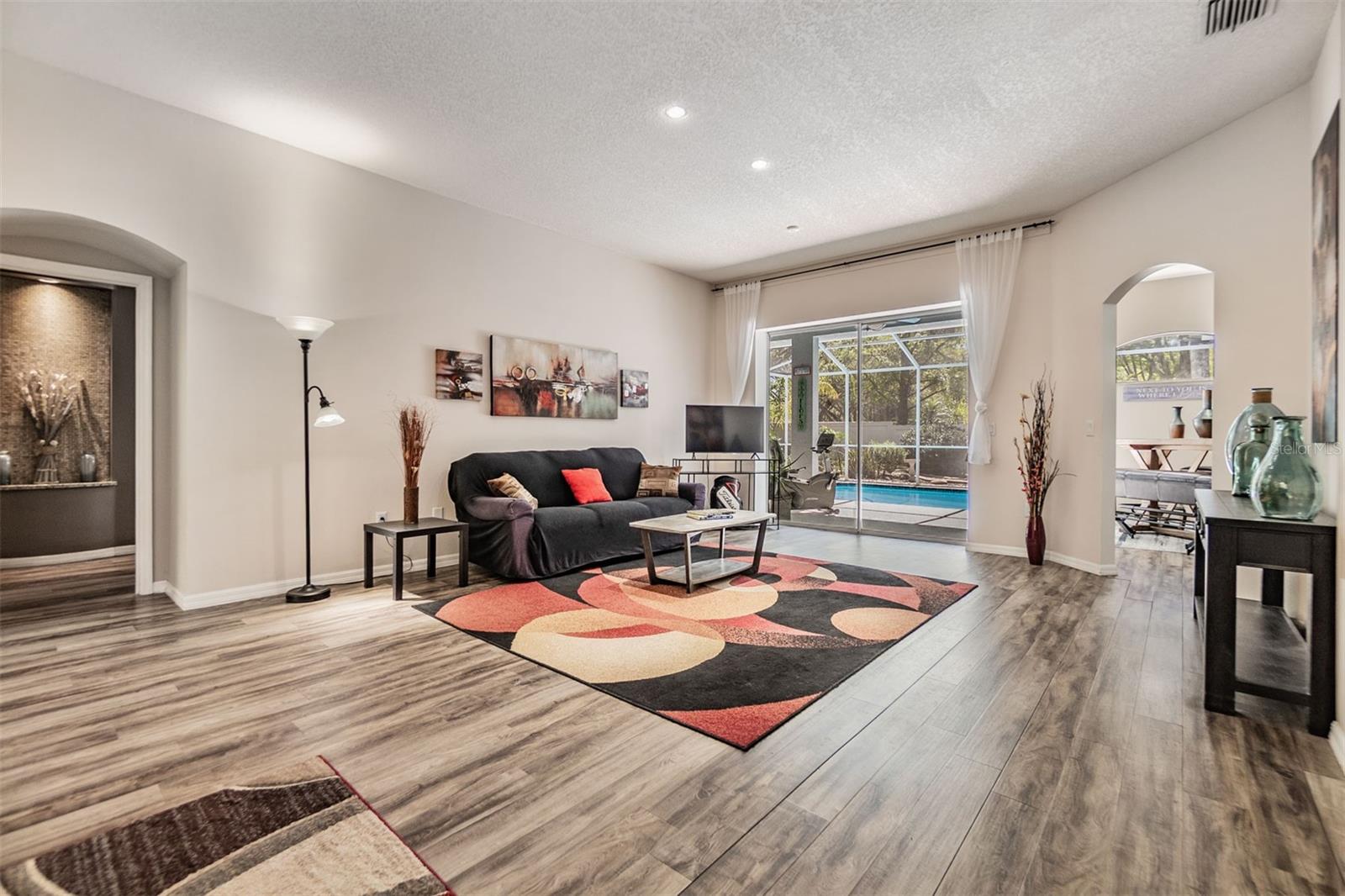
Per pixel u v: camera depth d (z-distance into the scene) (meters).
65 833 1.59
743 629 3.22
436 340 4.75
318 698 2.39
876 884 1.41
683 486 5.74
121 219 3.33
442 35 2.84
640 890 1.39
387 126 3.70
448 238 4.81
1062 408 4.92
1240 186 3.49
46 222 3.28
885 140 3.81
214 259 3.67
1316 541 2.13
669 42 2.88
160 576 4.02
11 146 3.01
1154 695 2.43
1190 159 3.81
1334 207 2.46
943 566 4.81
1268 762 1.94
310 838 1.57
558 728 2.16
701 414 6.64
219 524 3.72
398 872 1.44
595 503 5.15
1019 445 5.21
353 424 4.29
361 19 2.73
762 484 7.41
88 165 3.22
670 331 6.89
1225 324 3.57
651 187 4.56
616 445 6.26
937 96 3.32
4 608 3.63
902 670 2.68
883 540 6.04
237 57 3.03
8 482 4.85
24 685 2.52
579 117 3.57
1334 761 1.94
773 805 1.71
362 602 3.74
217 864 1.47
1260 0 2.54
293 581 4.01
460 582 4.13
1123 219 4.32
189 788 1.79
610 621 3.35
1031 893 1.38
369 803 1.72
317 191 4.09
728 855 1.51
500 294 5.17
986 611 3.57
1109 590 4.06
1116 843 1.55
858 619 3.40
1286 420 2.33
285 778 1.84
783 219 5.21
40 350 4.99
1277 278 3.29
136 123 3.38
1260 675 2.33
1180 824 1.63
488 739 2.08
